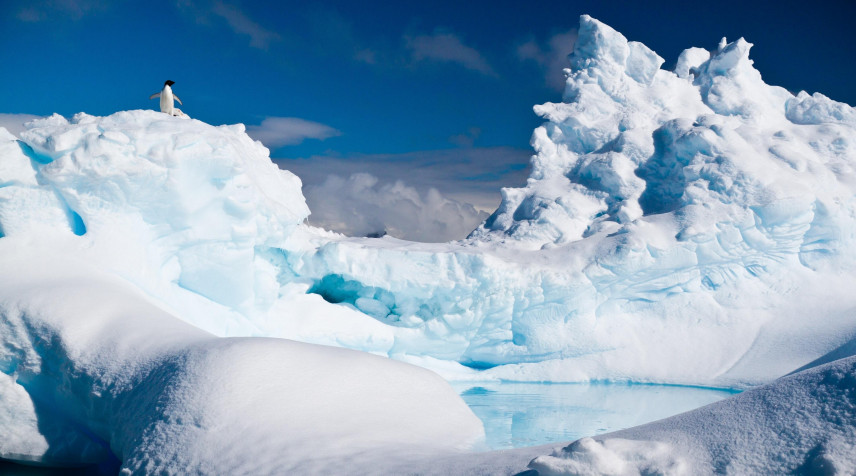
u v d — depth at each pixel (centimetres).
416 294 1367
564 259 1423
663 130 1631
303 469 464
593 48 1820
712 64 1806
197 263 1067
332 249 1314
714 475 355
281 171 1319
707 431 398
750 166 1458
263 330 1213
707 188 1468
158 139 934
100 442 680
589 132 1752
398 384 650
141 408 586
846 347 1020
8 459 693
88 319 707
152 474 509
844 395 369
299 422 539
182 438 527
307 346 667
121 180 918
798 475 334
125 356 658
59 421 695
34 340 696
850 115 1684
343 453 489
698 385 1252
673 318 1427
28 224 891
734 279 1452
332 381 609
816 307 1366
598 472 370
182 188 973
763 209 1393
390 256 1351
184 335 682
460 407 666
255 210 1075
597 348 1400
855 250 1468
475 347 1472
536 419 941
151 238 1002
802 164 1495
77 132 897
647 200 1589
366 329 1345
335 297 1463
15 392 698
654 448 389
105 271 891
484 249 1533
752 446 367
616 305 1453
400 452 494
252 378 577
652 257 1386
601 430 858
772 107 1750
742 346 1325
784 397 397
